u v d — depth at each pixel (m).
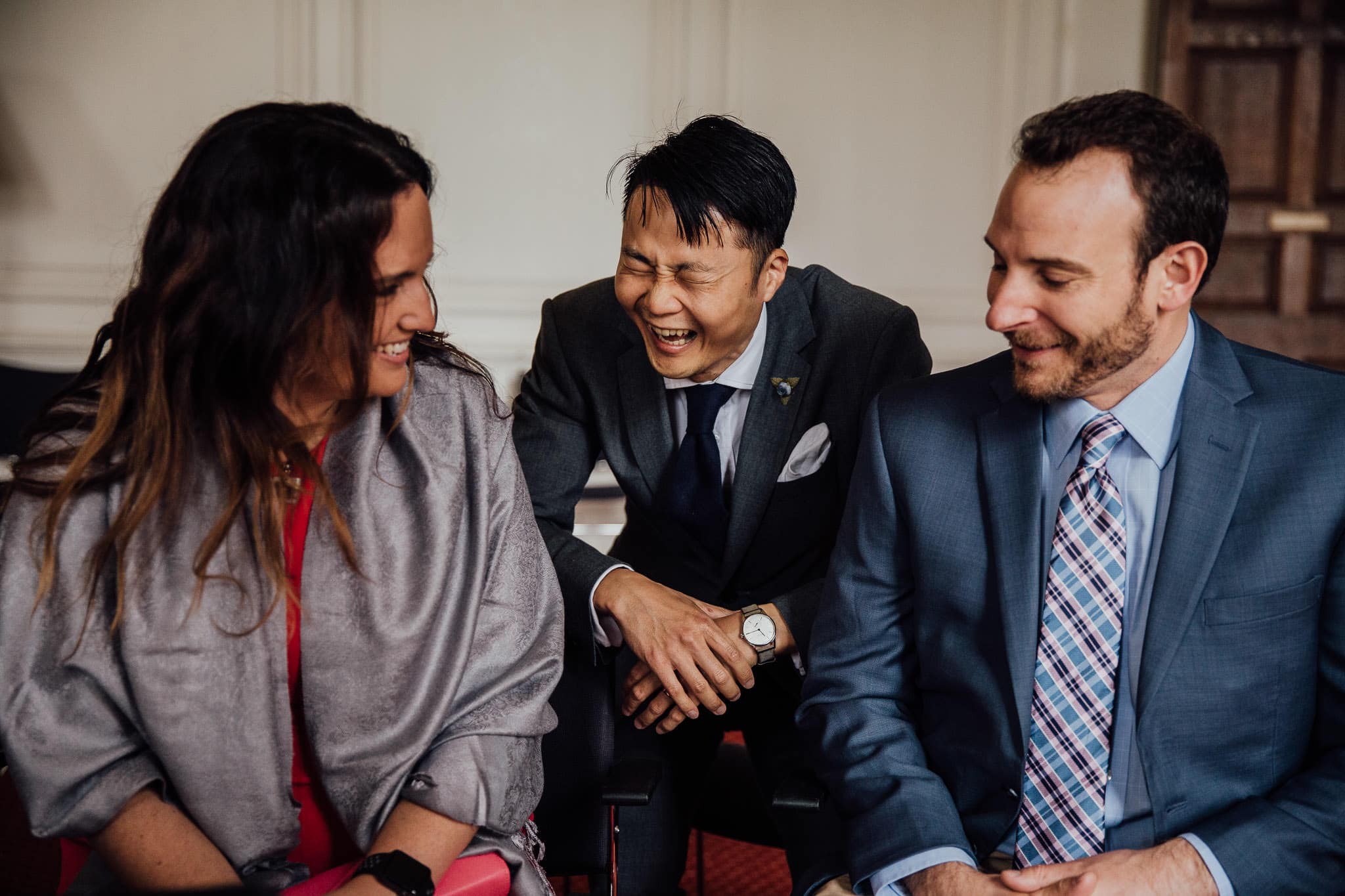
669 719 1.82
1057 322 1.30
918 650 1.52
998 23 4.64
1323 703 1.35
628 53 4.58
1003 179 4.71
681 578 2.00
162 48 4.36
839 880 1.52
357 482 1.38
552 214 4.63
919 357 1.98
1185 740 1.34
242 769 1.30
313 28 4.41
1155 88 4.56
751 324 1.82
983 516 1.46
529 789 1.43
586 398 2.08
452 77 4.53
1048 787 1.39
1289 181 4.55
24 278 4.37
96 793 1.26
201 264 1.25
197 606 1.28
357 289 1.25
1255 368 1.40
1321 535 1.31
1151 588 1.37
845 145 4.68
